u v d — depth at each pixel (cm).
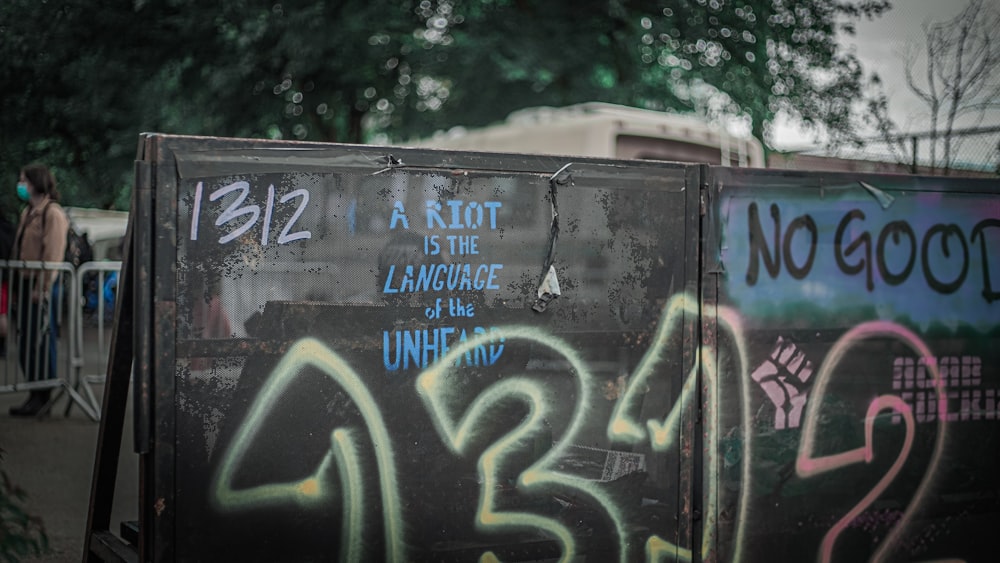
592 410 286
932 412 337
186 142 240
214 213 243
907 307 330
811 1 1434
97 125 1269
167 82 1360
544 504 282
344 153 256
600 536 289
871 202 322
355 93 1567
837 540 323
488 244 272
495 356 274
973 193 338
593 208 284
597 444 288
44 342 732
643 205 290
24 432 688
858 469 325
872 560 329
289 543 254
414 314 265
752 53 1539
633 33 1547
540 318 279
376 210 260
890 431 330
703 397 300
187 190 240
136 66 1311
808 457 317
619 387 289
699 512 300
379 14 1450
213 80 1366
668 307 295
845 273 320
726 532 305
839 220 318
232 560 248
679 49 1574
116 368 280
